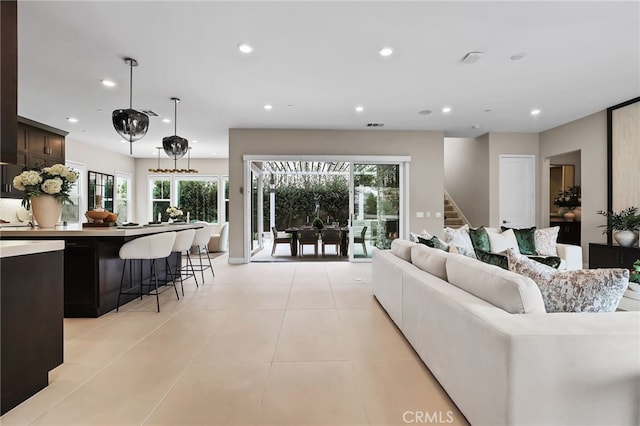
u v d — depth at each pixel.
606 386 1.30
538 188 6.95
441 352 1.92
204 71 3.88
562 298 1.64
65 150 7.16
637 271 3.69
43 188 3.35
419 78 4.11
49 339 2.02
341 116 5.73
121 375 2.12
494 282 1.67
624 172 5.12
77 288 3.29
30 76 4.00
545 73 3.98
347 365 2.25
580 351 1.30
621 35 3.10
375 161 6.64
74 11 2.69
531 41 3.21
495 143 6.90
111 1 2.57
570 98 4.88
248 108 5.27
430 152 6.73
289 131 6.57
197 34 3.07
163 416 1.70
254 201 7.87
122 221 9.32
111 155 8.78
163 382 2.03
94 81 4.15
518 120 6.04
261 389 1.95
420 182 6.71
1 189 5.37
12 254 1.76
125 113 3.46
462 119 5.96
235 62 3.65
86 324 3.07
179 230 4.80
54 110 5.33
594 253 5.31
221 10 2.70
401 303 2.77
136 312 3.44
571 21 2.86
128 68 3.79
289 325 3.03
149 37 3.12
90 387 1.98
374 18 2.82
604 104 5.17
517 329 1.34
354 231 6.69
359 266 6.16
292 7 2.66
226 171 10.04
